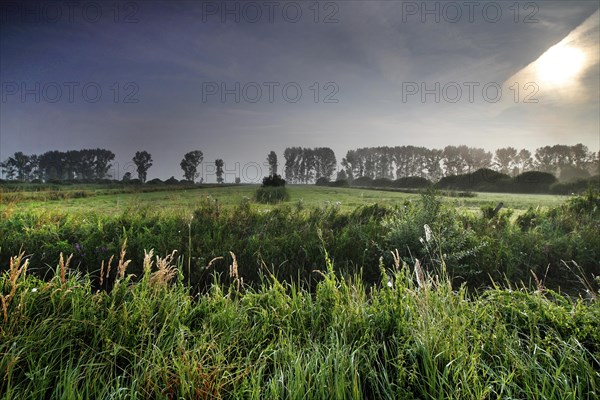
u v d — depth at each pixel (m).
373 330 2.53
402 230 5.26
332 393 1.87
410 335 2.39
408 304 2.77
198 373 2.02
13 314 2.38
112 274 4.63
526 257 5.40
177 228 6.00
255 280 4.73
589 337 2.54
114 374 2.19
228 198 10.75
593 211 7.92
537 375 2.09
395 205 7.70
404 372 2.09
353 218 7.18
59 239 5.23
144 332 2.45
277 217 7.01
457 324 2.45
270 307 2.94
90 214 6.87
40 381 1.95
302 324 2.71
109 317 2.53
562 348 2.34
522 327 2.70
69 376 1.89
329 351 2.18
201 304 2.97
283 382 1.97
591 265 5.35
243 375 2.04
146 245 5.03
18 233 5.37
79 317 2.51
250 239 5.36
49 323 2.45
